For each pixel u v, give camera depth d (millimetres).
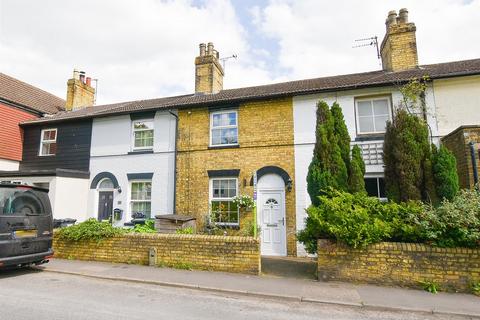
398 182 7539
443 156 7230
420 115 10164
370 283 6551
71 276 7172
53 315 4613
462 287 6066
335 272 6777
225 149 12047
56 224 11258
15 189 7070
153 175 12852
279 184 11227
